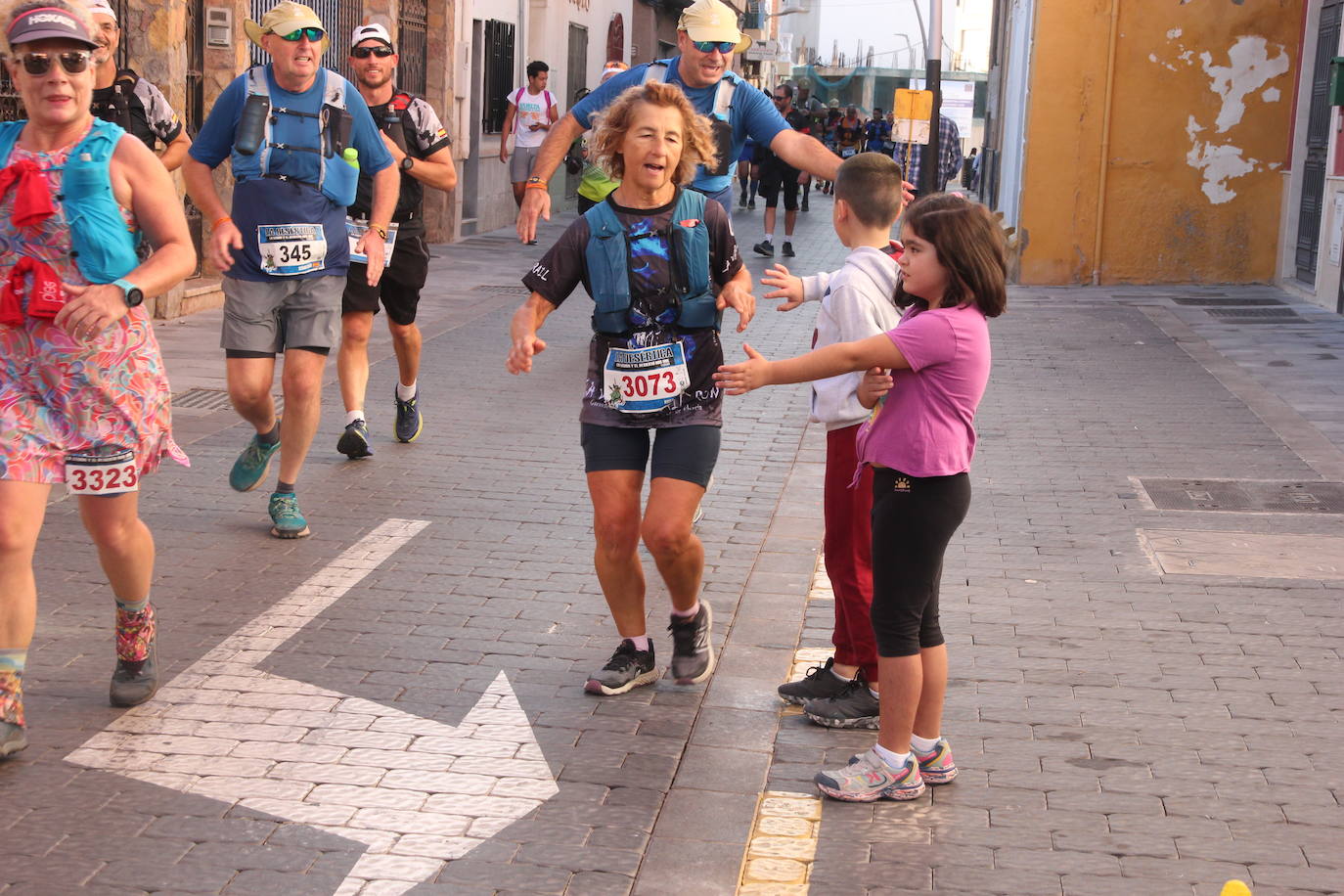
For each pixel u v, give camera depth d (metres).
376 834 3.78
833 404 4.35
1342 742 4.46
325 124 6.37
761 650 5.24
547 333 12.52
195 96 13.57
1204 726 4.58
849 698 4.55
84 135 4.11
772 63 76.00
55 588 5.64
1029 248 17.78
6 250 4.07
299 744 4.32
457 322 12.97
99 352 4.10
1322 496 7.50
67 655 4.97
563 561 6.21
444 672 4.93
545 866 3.64
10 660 4.13
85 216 4.04
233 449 8.02
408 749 4.31
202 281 13.62
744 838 3.81
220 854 3.65
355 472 7.66
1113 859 3.72
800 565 6.27
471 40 21.28
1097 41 17.28
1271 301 15.80
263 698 4.66
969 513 7.17
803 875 3.62
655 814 3.94
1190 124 17.41
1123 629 5.49
